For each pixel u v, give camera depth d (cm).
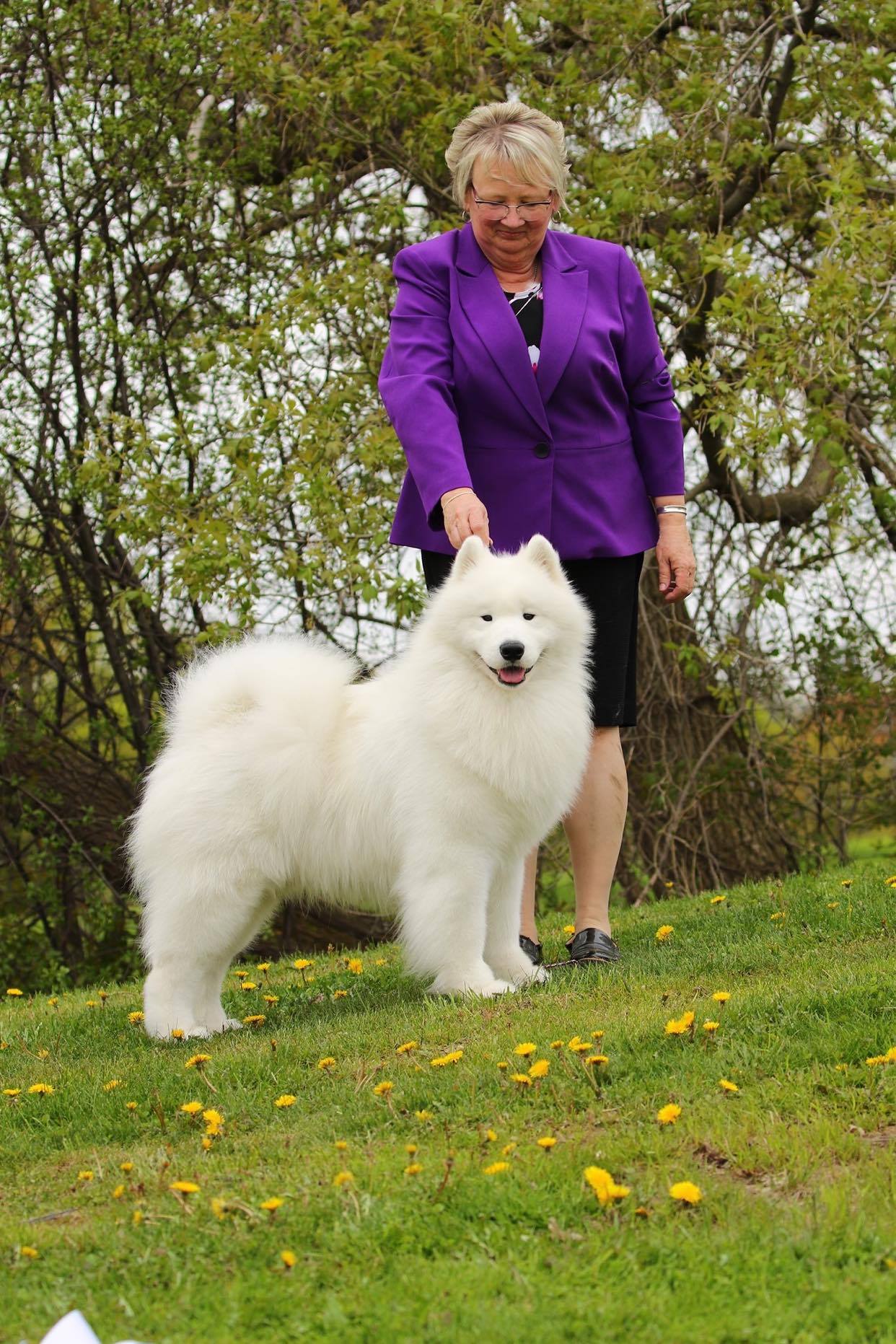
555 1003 424
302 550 911
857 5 915
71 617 1098
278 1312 239
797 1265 244
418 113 956
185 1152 334
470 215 513
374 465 834
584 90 914
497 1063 354
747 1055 343
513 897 487
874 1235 252
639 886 1026
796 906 564
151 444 896
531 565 468
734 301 793
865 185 898
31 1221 297
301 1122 342
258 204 1051
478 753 448
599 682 520
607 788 523
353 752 468
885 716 1059
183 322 1070
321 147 998
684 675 1028
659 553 528
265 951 1107
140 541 914
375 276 908
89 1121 373
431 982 510
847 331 808
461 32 905
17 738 1076
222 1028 488
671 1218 263
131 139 997
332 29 905
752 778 1062
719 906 632
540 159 480
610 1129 308
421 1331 228
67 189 1034
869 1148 291
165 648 1088
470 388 495
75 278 1018
